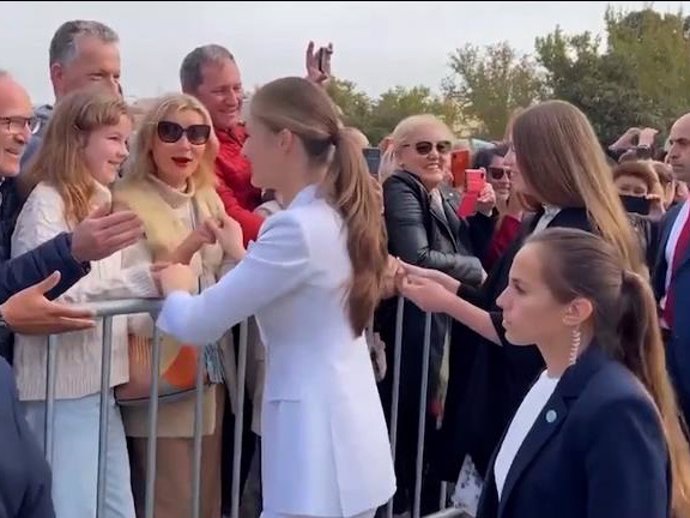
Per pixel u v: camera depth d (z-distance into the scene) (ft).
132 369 10.77
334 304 8.98
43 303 9.08
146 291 9.98
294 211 8.90
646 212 17.28
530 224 11.27
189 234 11.29
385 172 15.06
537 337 7.72
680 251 12.80
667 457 7.30
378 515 13.71
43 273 9.41
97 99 10.63
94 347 10.33
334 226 8.91
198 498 11.19
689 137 14.30
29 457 6.66
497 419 11.52
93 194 10.66
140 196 11.39
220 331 9.04
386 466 9.30
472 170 15.60
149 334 10.73
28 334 9.25
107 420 10.12
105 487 10.37
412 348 13.26
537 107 10.55
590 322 7.55
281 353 9.11
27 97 10.73
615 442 6.98
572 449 7.15
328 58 16.11
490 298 11.40
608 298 7.47
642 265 10.19
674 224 13.20
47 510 6.80
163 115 11.50
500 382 11.48
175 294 9.38
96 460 10.47
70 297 9.96
